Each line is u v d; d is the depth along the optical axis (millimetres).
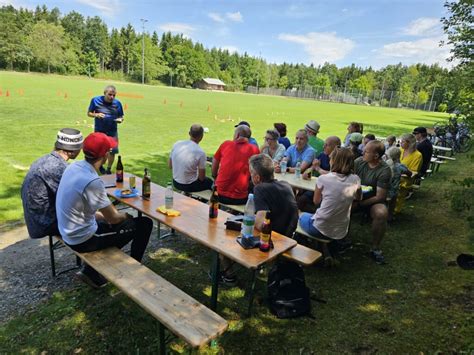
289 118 21156
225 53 101188
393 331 2740
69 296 2947
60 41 62000
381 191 4090
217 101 33062
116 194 3570
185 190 4594
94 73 68312
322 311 2971
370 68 97750
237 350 2457
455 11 3441
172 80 80500
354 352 2500
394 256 4094
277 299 2887
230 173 3967
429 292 3320
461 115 3365
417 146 6641
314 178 4945
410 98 62000
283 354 2445
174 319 2000
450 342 2621
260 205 2906
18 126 10547
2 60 56281
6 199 4984
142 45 69750
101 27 77062
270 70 98438
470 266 3365
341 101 69750
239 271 3568
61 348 2371
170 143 10109
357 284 3439
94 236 2789
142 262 3613
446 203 6180
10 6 69062
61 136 2932
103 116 6305
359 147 6391
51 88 27469
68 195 2604
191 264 3621
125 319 2684
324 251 3717
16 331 2508
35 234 2930
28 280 3158
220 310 2906
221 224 2975
